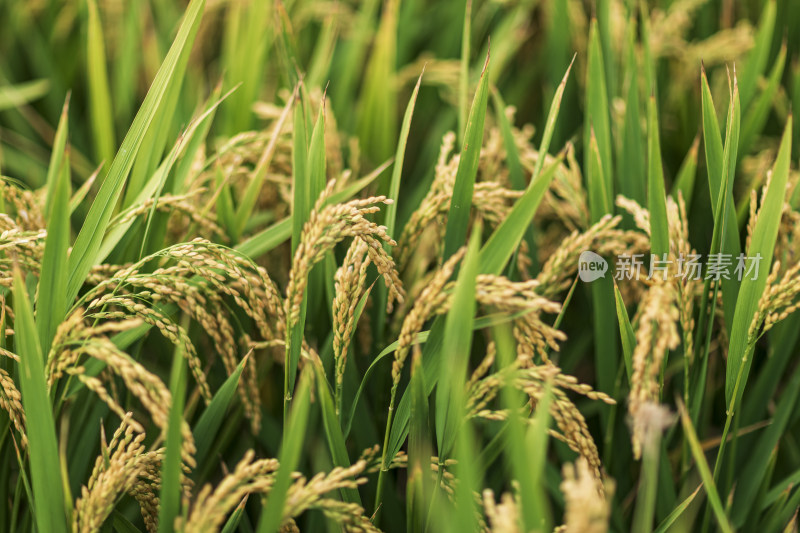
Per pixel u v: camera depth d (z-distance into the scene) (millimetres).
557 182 1457
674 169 1614
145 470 1318
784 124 1633
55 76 1736
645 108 1561
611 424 1444
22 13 1779
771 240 1346
